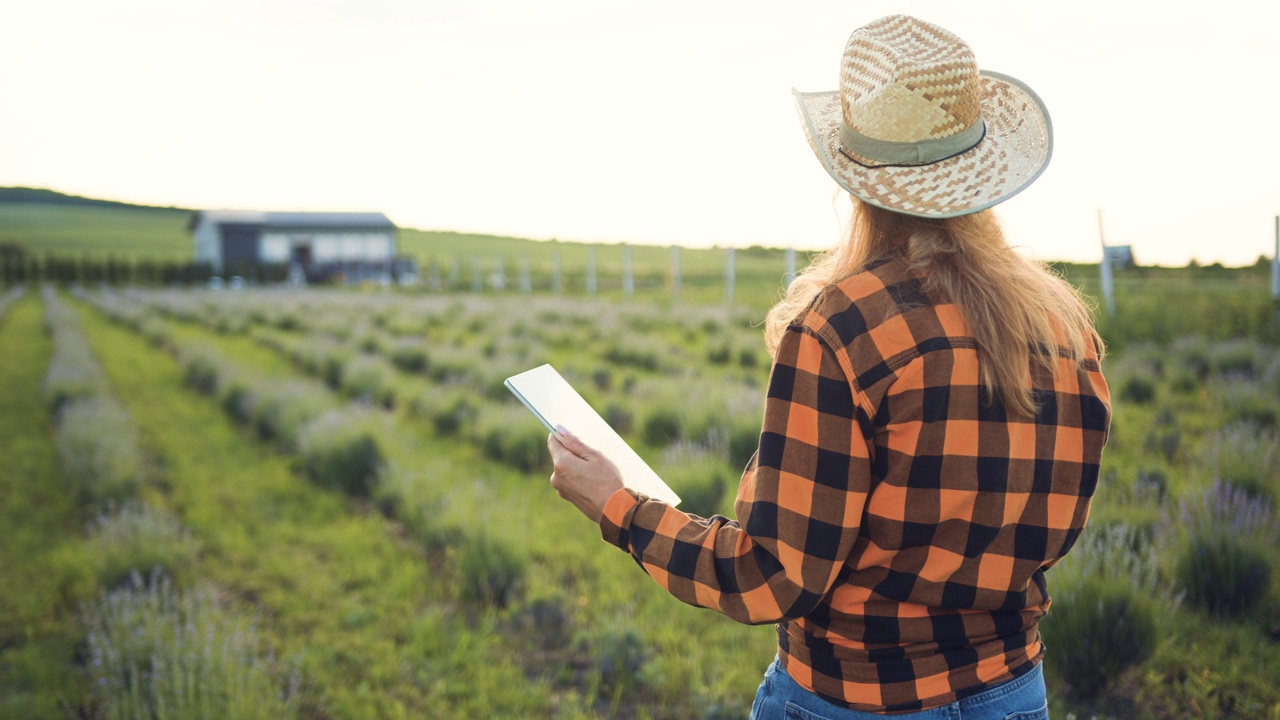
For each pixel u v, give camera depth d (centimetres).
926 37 112
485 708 309
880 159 111
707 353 1093
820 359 100
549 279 3922
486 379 930
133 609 365
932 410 97
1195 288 1183
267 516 565
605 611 382
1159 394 703
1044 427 103
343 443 616
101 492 583
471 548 421
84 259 5262
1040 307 107
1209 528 340
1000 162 112
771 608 100
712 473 491
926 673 103
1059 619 292
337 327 1669
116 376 1253
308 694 320
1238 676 283
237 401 926
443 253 7725
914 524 99
